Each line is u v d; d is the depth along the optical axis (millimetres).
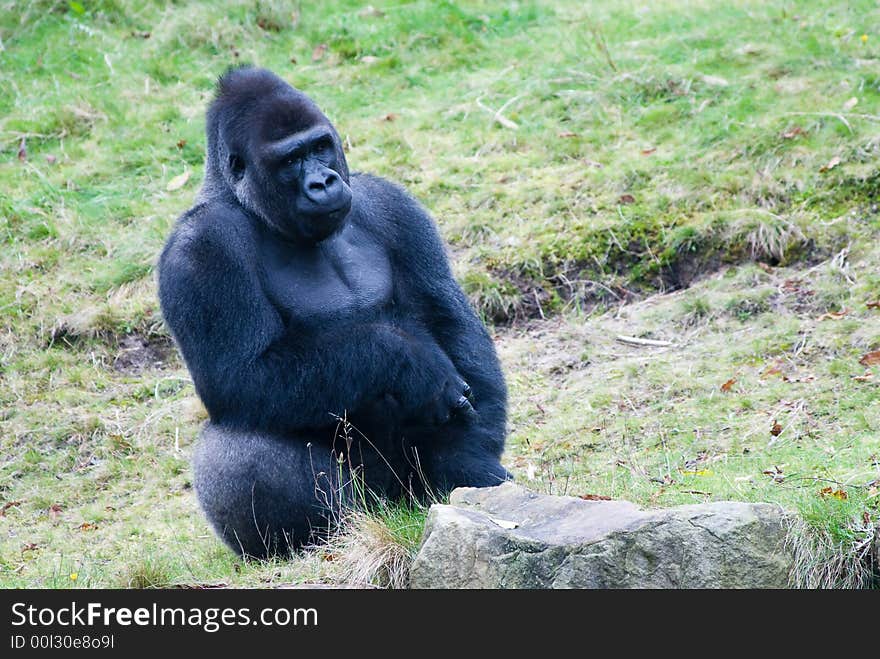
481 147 37344
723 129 35750
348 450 19875
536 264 32219
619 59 40719
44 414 29484
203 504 20344
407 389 18938
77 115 40344
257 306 19297
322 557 18766
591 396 27203
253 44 44000
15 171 38344
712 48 40781
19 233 35656
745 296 29672
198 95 41562
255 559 20281
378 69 42219
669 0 45375
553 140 36969
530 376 28828
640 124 37188
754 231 31438
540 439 25672
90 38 44188
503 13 45219
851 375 25734
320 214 19047
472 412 19703
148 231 35125
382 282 20625
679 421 25312
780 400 25344
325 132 19375
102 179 37969
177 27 44250
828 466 21156
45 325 32188
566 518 16984
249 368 19062
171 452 28078
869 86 36625
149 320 32250
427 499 20578
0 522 25578
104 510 25812
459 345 21047
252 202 19703
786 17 41781
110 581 19359
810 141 34469
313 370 18844
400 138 37875
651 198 33656
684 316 29859
